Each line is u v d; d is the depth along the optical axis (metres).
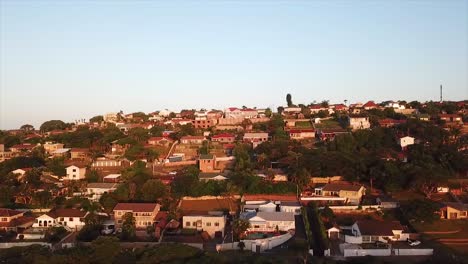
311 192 148.00
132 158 199.50
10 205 143.25
